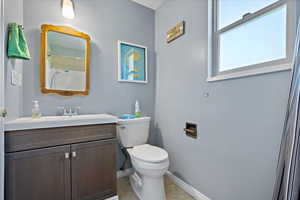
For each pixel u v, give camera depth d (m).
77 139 1.18
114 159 1.36
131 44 1.92
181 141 1.65
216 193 1.24
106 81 1.76
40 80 1.40
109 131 1.35
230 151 1.14
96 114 1.68
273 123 0.89
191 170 1.51
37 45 1.39
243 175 1.05
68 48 1.52
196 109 1.45
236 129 1.10
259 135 0.96
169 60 1.85
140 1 1.95
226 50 1.25
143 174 1.32
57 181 1.09
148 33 2.08
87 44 1.62
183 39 1.62
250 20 1.07
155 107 2.14
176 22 1.72
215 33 1.32
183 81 1.62
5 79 0.98
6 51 0.99
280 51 0.92
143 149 1.50
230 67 1.22
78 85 1.57
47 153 1.06
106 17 1.76
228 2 1.24
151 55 2.11
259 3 1.03
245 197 1.03
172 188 1.61
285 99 0.84
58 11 1.48
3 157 0.86
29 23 1.35
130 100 1.93
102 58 1.73
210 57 1.33
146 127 1.75
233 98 1.12
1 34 0.85
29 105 1.35
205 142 1.35
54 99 1.47
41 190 1.03
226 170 1.16
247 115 1.03
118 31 1.84
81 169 1.19
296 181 0.65
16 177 0.96
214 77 1.26
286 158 0.71
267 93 0.92
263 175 0.94
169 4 1.84
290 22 0.86
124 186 1.65
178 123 1.70
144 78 2.02
